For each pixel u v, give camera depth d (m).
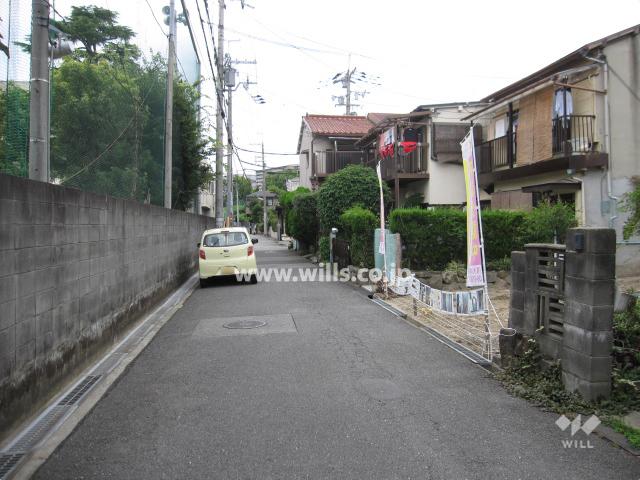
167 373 5.27
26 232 3.89
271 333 7.06
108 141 7.91
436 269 11.89
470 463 3.21
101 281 5.93
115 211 6.61
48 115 5.22
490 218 11.81
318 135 24.61
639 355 4.55
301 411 4.12
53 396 4.41
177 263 12.21
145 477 3.07
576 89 12.37
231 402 4.35
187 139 16.31
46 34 5.17
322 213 16.88
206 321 8.02
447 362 5.59
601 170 11.76
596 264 3.97
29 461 3.26
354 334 6.98
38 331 4.10
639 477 3.03
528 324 5.06
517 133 13.91
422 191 18.27
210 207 35.72
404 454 3.34
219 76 19.44
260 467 3.18
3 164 4.91
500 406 4.22
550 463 3.20
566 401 4.16
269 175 65.12
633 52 11.68
